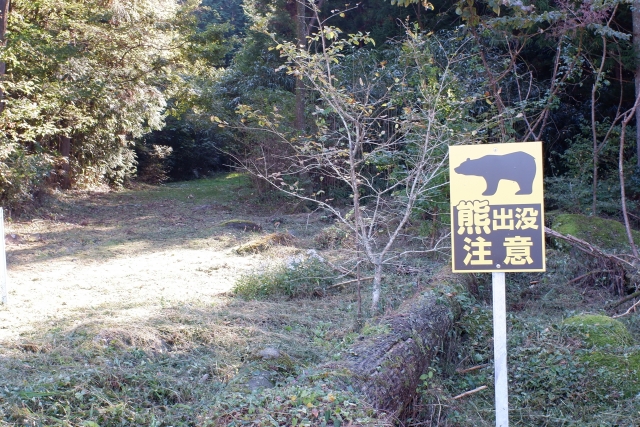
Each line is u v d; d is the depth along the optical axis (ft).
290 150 52.19
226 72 72.33
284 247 32.27
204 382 14.25
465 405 14.92
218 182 95.09
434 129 20.88
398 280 24.09
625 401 14.42
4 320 18.80
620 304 21.62
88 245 35.99
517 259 10.77
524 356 16.66
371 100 30.71
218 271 27.50
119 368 13.98
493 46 38.65
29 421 11.41
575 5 28.30
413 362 14.52
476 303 20.85
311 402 10.82
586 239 25.71
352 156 19.03
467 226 10.94
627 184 36.81
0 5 43.19
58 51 46.52
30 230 41.70
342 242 31.04
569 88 44.06
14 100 43.21
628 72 42.39
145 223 45.98
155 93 66.33
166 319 18.02
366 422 10.29
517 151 10.85
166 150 92.63
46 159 48.78
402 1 24.57
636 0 25.00
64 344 15.81
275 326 18.83
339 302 21.68
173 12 62.18
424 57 25.93
